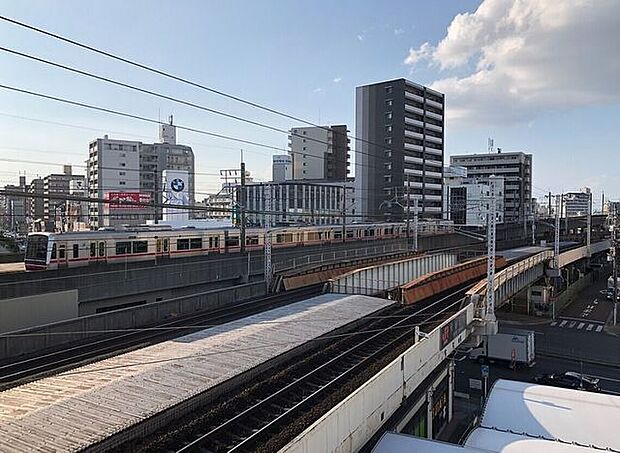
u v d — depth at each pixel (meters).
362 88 85.75
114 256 33.47
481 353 32.97
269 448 12.58
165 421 13.17
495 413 18.34
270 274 32.59
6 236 75.00
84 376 15.13
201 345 18.52
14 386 15.20
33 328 19.64
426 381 19.55
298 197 84.50
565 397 19.31
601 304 53.66
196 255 38.44
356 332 23.75
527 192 129.00
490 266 26.97
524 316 48.09
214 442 12.88
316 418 14.46
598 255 77.94
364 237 56.16
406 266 38.59
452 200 93.75
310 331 21.48
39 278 26.89
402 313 28.28
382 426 15.41
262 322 22.36
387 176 83.69
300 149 109.81
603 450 14.79
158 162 99.25
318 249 46.53
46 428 11.47
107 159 85.69
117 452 11.48
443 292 35.84
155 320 24.39
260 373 17.45
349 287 32.22
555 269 49.22
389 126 83.31
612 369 32.53
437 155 90.31
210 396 14.95
